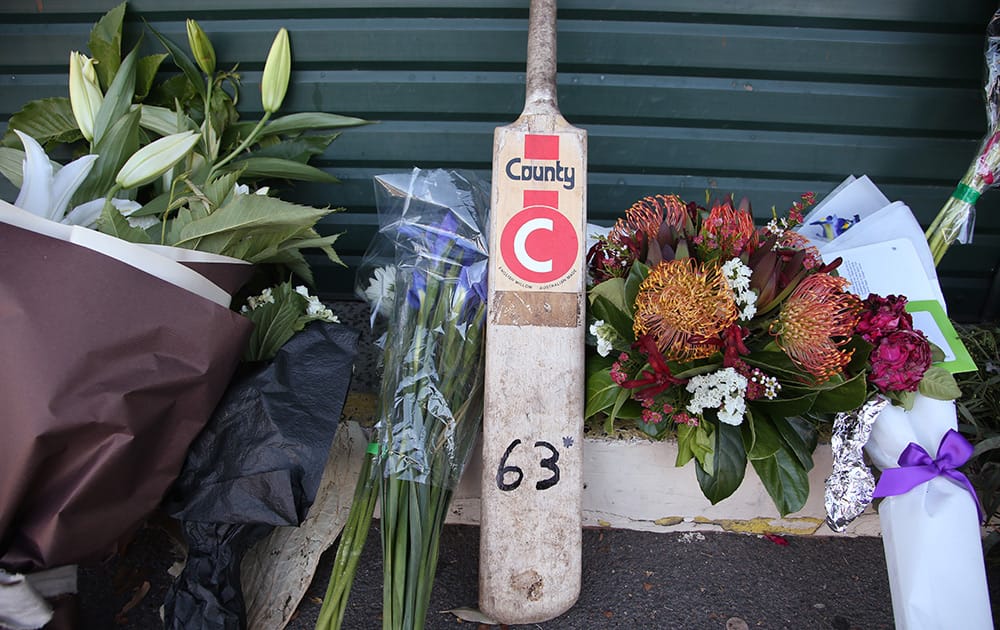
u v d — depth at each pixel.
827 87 2.03
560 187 1.56
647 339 1.44
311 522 1.71
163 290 1.30
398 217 1.77
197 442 1.44
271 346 1.62
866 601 1.69
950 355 1.63
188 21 1.90
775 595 1.70
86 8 1.97
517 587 1.54
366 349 2.11
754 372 1.45
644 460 1.74
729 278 1.44
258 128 2.00
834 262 1.54
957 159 2.11
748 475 1.75
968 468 1.78
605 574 1.74
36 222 1.28
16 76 2.07
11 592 1.22
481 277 1.66
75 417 1.19
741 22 1.95
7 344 1.18
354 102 2.08
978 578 1.42
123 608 1.62
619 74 2.03
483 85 2.04
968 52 1.96
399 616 1.45
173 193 1.62
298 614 1.63
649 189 2.19
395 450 1.52
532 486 1.54
